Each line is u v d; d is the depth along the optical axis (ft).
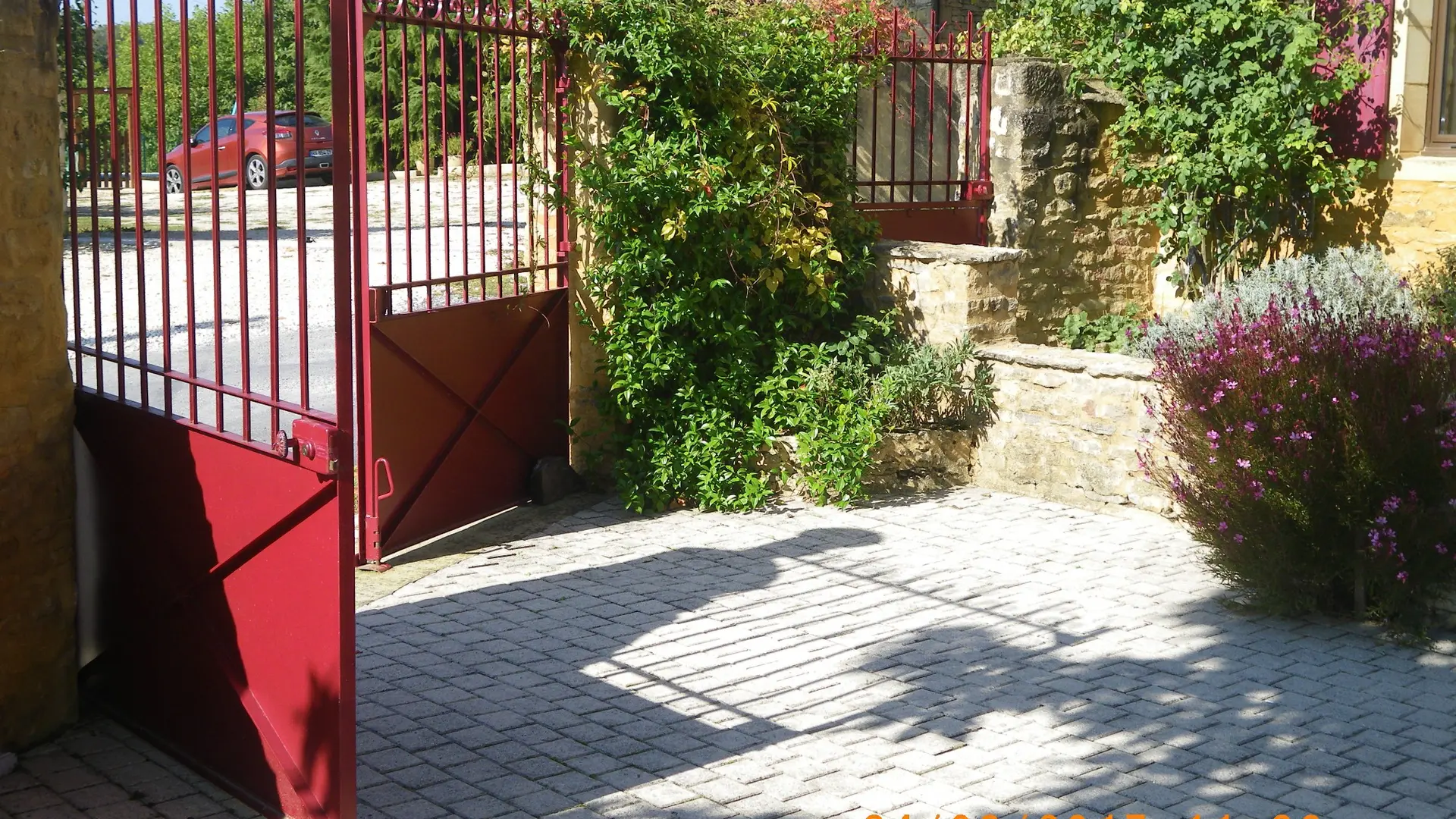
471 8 24.04
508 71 25.54
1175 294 33.68
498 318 24.30
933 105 31.30
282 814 13.17
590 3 24.56
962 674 17.12
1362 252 28.50
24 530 14.48
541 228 26.50
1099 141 32.76
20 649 14.56
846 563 22.02
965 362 26.63
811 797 13.64
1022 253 27.22
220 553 13.67
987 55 31.86
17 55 14.06
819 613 19.57
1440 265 28.12
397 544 22.53
